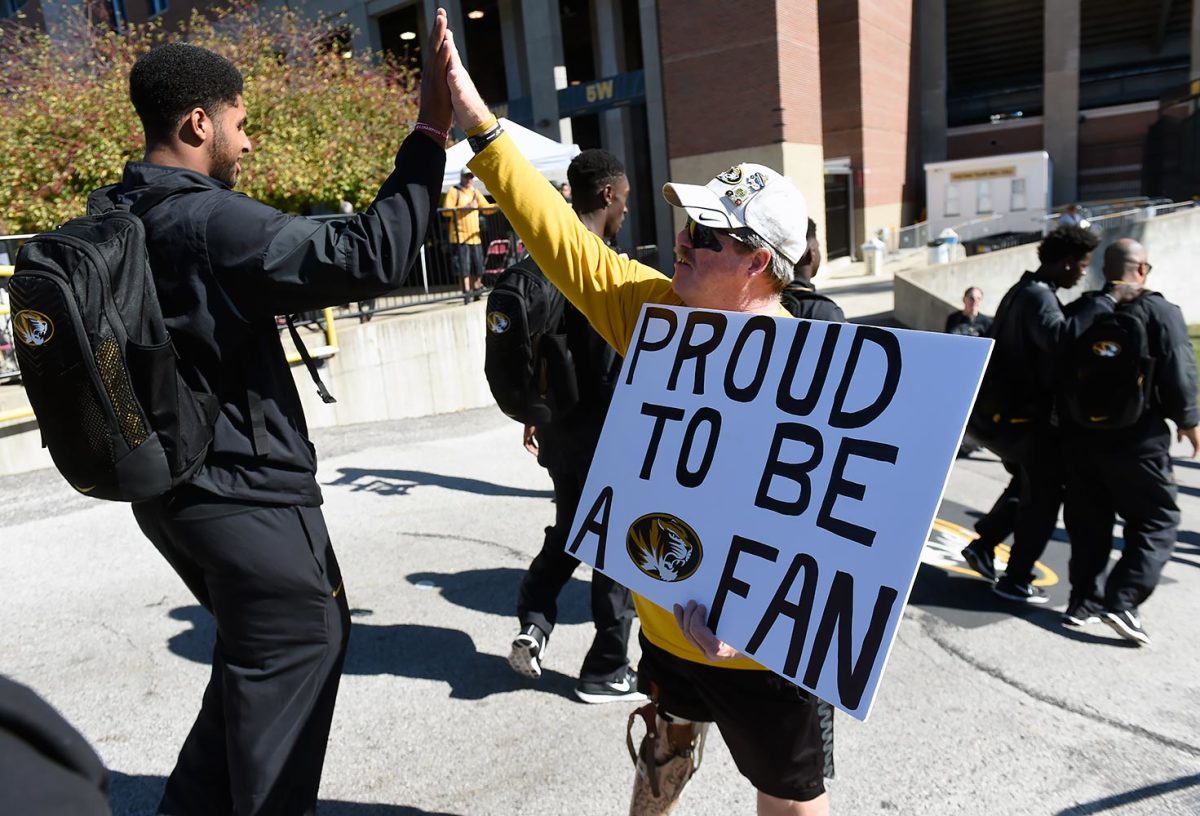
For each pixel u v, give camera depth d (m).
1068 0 28.55
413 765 2.81
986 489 6.22
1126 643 3.69
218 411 1.82
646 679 2.00
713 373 1.72
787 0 17.27
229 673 1.92
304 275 1.73
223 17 13.77
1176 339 3.45
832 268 21.27
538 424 2.95
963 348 1.40
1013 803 2.62
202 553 1.86
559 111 21.00
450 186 9.90
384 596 4.16
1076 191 29.86
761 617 1.54
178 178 1.82
